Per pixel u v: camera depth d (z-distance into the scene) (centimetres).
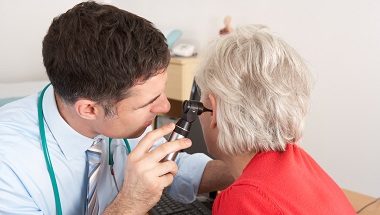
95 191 109
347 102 235
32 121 106
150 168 94
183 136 98
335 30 230
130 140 126
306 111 95
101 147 111
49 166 103
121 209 97
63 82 94
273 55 91
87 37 90
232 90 91
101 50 89
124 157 123
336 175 247
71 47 91
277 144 93
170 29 295
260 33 94
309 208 85
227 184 128
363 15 220
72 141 105
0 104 173
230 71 92
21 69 268
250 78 91
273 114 91
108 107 95
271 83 90
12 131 103
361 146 234
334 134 243
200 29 283
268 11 252
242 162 97
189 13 286
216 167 128
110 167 118
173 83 249
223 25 272
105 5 96
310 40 240
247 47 92
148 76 92
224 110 93
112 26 91
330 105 241
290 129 93
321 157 251
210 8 275
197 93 128
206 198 139
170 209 127
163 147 95
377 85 222
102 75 90
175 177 129
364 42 222
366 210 133
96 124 101
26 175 101
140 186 94
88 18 92
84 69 91
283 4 245
